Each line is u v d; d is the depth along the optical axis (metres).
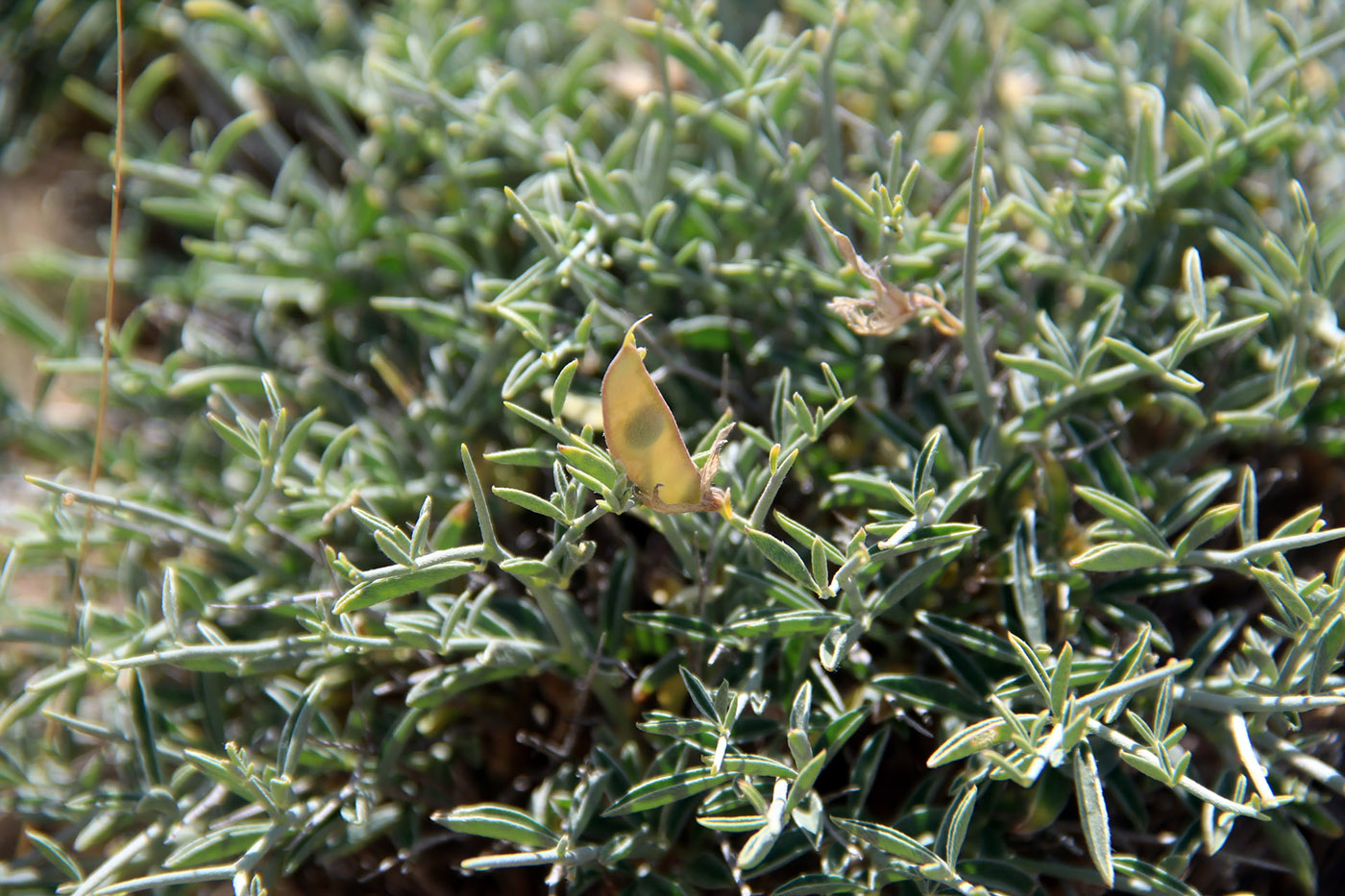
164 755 0.35
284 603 0.34
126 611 0.36
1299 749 0.34
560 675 0.35
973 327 0.34
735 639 0.33
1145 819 0.34
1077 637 0.35
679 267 0.36
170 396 0.38
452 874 0.36
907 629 0.35
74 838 0.36
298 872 0.36
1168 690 0.32
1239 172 0.37
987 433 0.34
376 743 0.36
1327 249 0.37
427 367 0.38
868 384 0.36
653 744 0.35
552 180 0.36
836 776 0.35
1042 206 0.37
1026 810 0.34
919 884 0.32
